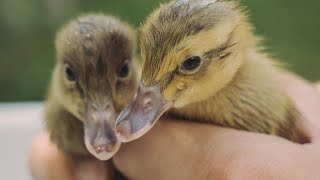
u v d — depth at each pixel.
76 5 0.53
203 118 0.23
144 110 0.21
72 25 0.25
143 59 0.21
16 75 0.52
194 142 0.21
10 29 0.54
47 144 0.27
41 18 0.54
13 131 0.32
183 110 0.22
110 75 0.23
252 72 0.23
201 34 0.20
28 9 0.54
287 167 0.19
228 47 0.21
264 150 0.20
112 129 0.23
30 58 0.53
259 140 0.21
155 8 0.22
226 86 0.22
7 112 0.34
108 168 0.25
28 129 0.33
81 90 0.24
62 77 0.25
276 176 0.19
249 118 0.23
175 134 0.22
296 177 0.19
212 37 0.21
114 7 0.52
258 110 0.23
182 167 0.21
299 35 0.54
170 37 0.20
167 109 0.21
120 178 0.25
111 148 0.22
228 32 0.21
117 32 0.24
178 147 0.21
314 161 0.20
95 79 0.23
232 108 0.23
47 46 0.52
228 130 0.21
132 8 0.51
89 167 0.25
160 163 0.22
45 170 0.26
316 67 0.52
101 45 0.23
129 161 0.23
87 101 0.23
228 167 0.20
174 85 0.21
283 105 0.24
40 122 0.32
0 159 0.32
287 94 0.25
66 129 0.26
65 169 0.25
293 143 0.21
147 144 0.22
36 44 0.53
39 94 0.52
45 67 0.52
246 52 0.23
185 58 0.21
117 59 0.23
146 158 0.22
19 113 0.34
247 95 0.23
